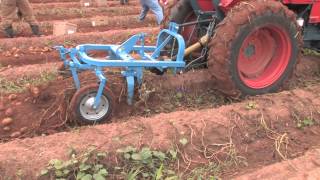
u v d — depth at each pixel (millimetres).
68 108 4012
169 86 4590
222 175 3428
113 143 3463
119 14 10359
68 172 3158
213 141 3699
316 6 4891
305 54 5758
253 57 4488
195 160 3521
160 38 4664
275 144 3795
